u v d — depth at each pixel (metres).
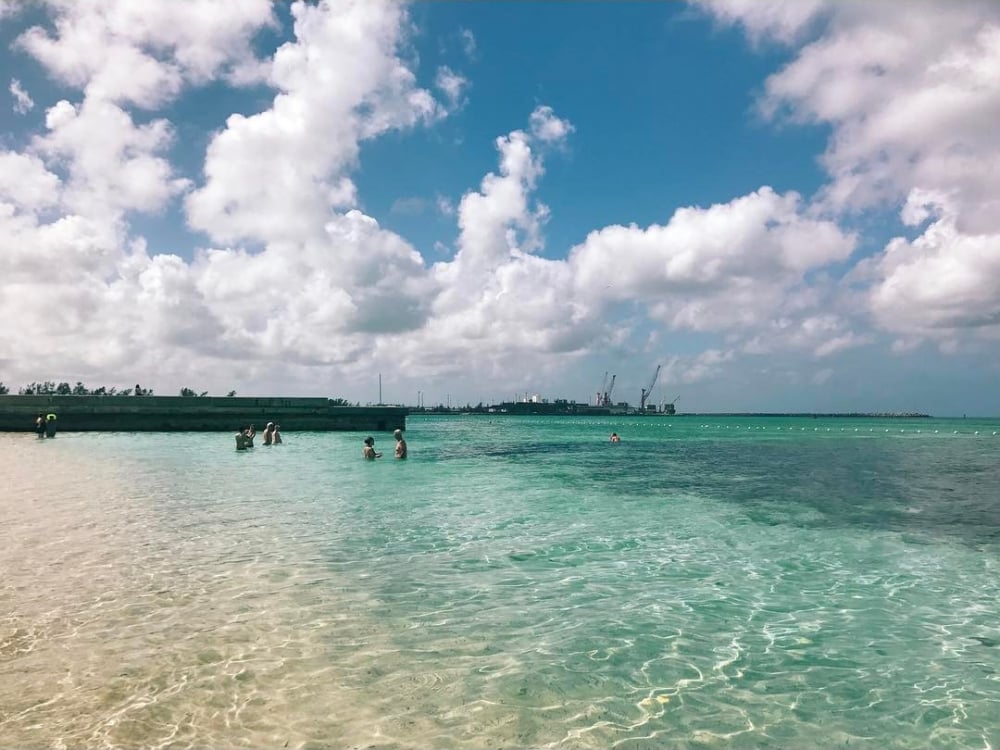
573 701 5.38
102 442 40.56
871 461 32.28
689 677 5.88
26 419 50.72
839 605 8.08
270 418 57.06
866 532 12.77
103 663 5.93
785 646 6.66
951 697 5.52
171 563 9.69
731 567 9.92
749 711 5.24
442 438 56.06
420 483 20.27
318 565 9.71
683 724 5.02
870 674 5.99
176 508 14.83
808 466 28.75
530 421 173.88
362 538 11.68
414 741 4.69
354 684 5.62
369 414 61.78
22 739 4.59
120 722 4.86
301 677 5.74
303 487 18.86
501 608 7.79
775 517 14.44
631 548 11.15
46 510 14.42
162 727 4.80
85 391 79.12
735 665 6.16
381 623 7.20
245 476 21.67
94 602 7.71
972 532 12.79
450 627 7.10
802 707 5.33
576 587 8.73
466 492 18.16
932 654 6.47
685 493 18.48
